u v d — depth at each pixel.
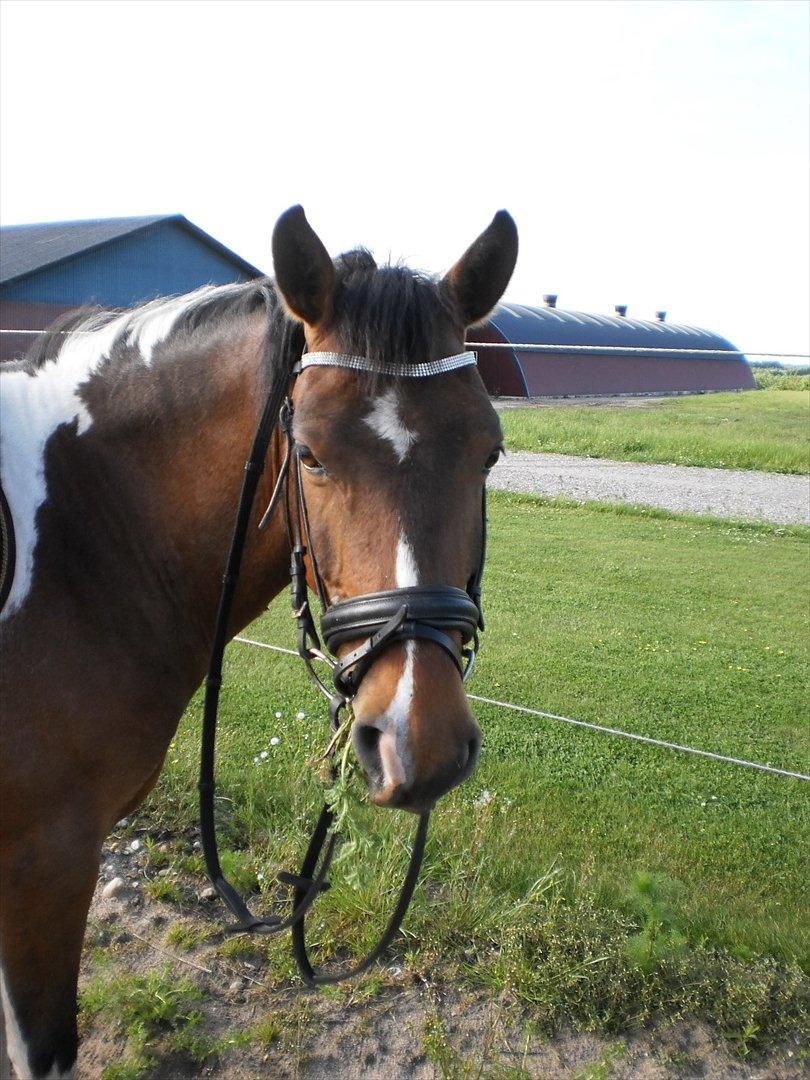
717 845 3.51
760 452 15.92
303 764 3.91
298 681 5.09
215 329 2.06
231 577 1.98
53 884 1.91
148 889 3.13
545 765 4.16
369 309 1.67
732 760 3.87
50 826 1.89
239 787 3.72
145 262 24.05
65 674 1.87
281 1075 2.47
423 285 1.75
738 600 7.39
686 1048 2.57
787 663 5.81
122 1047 2.53
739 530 10.52
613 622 6.62
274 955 2.84
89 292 22.98
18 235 26.38
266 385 1.90
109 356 2.10
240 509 1.94
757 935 2.92
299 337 1.85
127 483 2.04
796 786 4.05
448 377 1.70
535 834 3.48
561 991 2.69
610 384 29.14
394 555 1.58
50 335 2.21
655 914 2.89
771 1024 2.62
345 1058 2.53
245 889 3.16
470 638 1.75
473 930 2.93
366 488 1.61
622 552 9.12
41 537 1.91
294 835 3.33
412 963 2.83
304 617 1.86
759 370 43.00
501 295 1.91
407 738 1.50
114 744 1.96
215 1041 2.54
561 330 29.39
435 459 1.62
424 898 3.04
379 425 1.62
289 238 1.69
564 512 11.34
